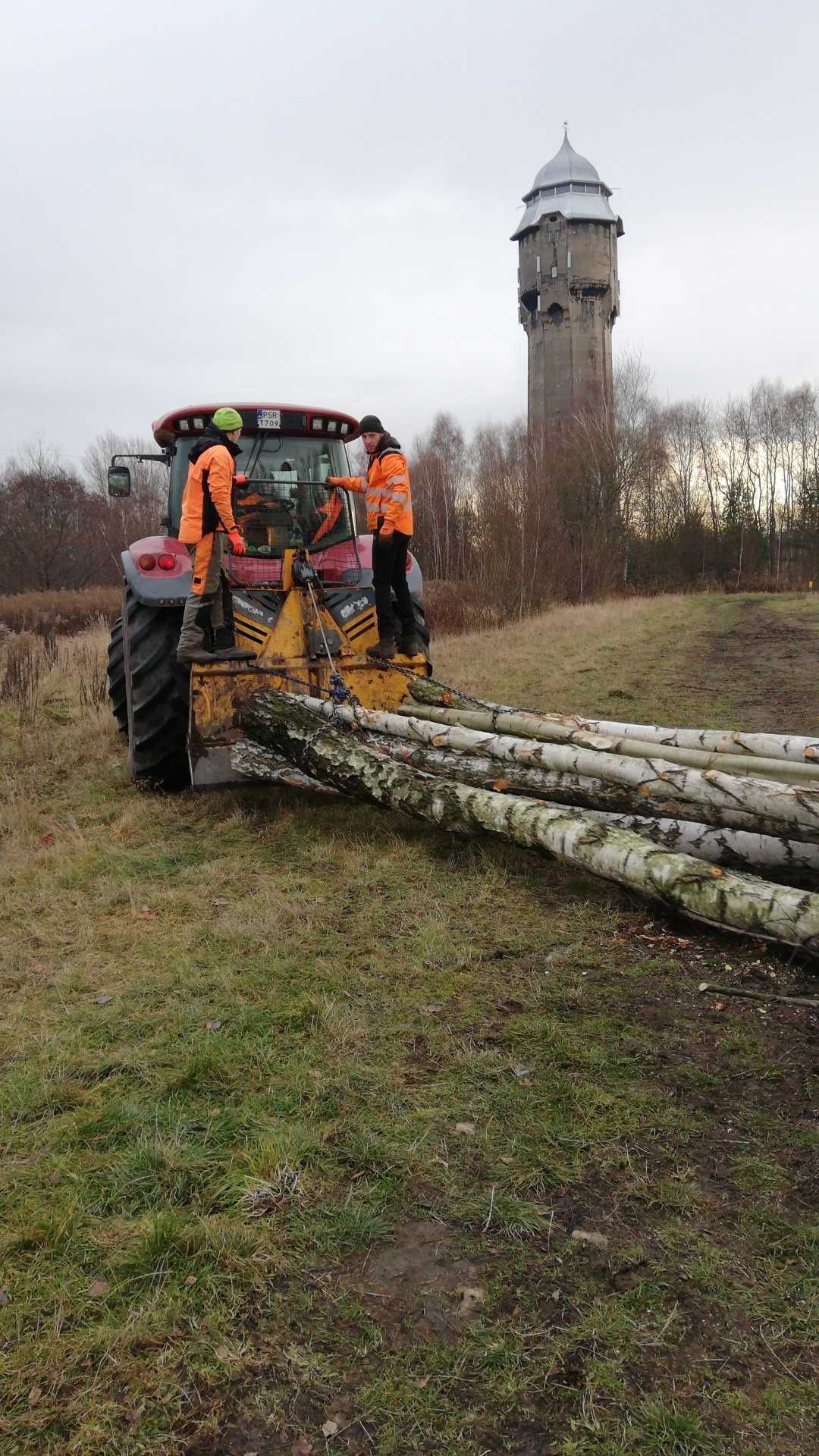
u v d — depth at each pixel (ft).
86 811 17.99
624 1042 9.25
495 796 14.19
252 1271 6.49
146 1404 5.58
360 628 18.78
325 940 11.67
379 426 18.28
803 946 10.44
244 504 19.99
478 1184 7.34
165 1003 10.19
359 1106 8.25
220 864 14.53
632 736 16.53
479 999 10.12
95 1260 6.62
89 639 49.73
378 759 15.74
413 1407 5.55
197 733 17.38
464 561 73.72
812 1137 7.77
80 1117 8.16
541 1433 5.39
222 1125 8.00
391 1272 6.52
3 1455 5.26
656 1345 5.93
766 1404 5.55
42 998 10.42
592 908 12.41
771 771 13.10
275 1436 5.39
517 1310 6.21
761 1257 6.61
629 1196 7.19
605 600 91.40
